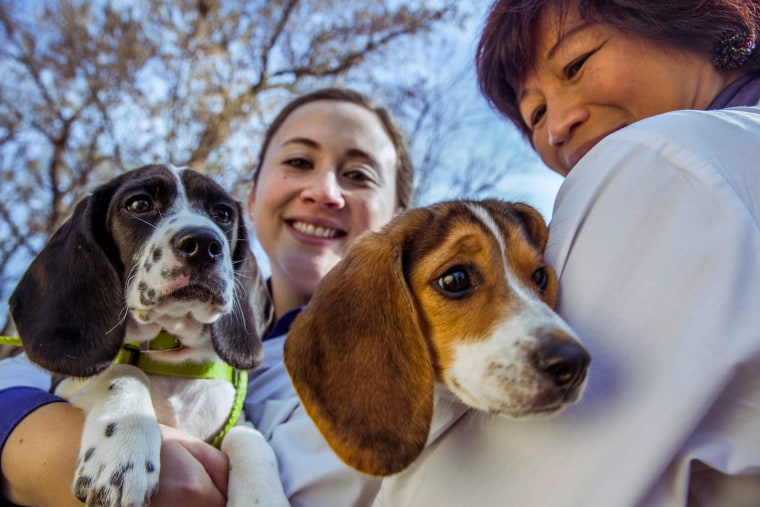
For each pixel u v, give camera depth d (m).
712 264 0.20
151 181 0.42
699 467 0.20
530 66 0.38
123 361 0.38
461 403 0.27
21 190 1.82
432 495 0.25
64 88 1.78
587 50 0.35
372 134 0.59
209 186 0.45
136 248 0.39
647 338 0.20
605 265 0.23
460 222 0.30
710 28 0.32
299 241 0.55
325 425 0.27
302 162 0.57
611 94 0.34
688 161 0.22
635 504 0.19
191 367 0.39
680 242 0.21
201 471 0.31
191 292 0.37
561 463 0.21
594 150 0.27
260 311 0.51
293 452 0.34
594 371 0.22
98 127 1.80
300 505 0.31
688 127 0.23
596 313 0.23
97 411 0.32
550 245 0.29
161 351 0.39
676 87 0.33
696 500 0.21
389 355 0.27
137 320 0.38
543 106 0.39
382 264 0.29
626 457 0.19
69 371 0.37
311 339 0.29
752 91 0.31
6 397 0.35
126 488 0.27
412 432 0.25
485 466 0.24
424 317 0.29
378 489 0.30
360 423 0.26
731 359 0.18
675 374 0.19
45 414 0.33
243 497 0.31
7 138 1.76
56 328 0.38
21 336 0.39
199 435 0.38
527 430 0.23
